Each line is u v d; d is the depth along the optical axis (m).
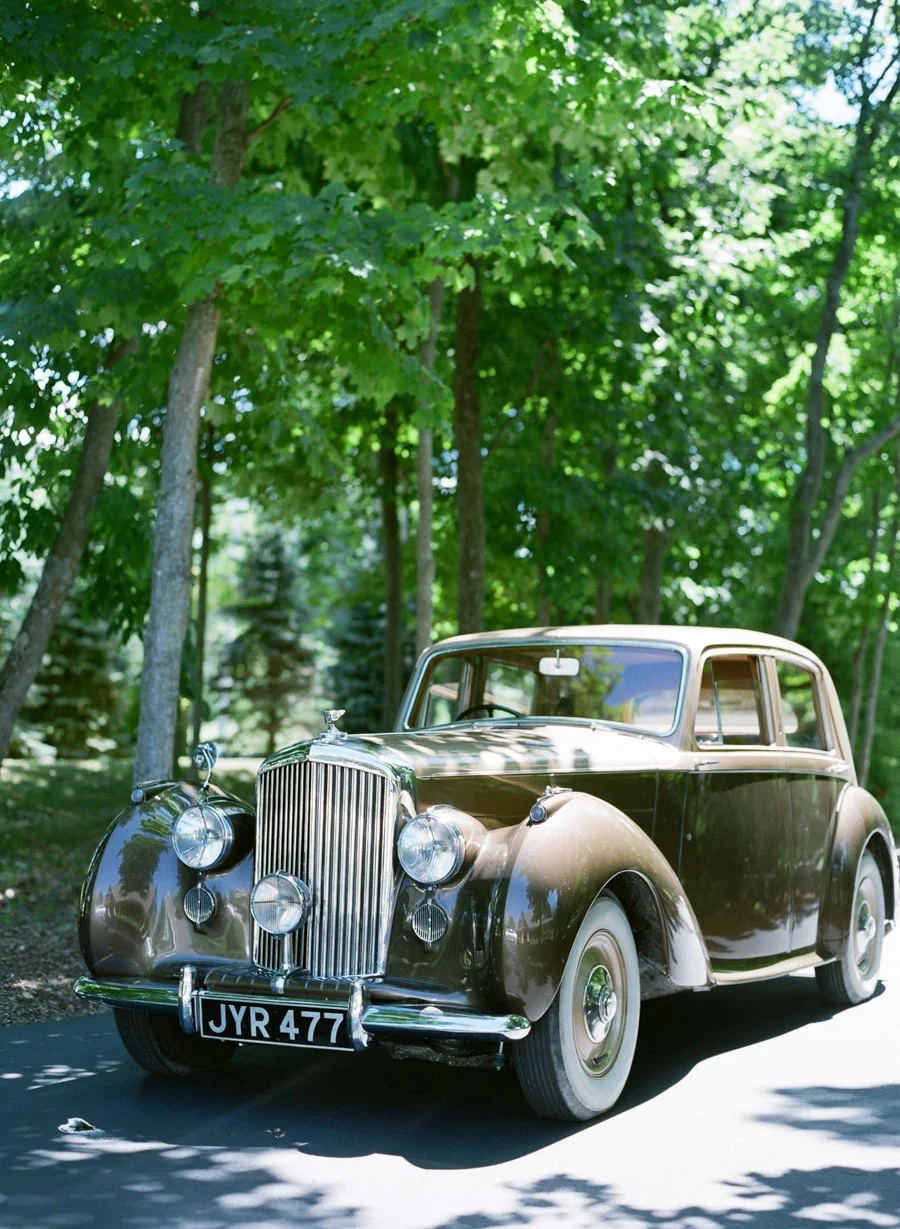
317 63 9.20
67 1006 7.18
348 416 18.94
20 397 10.88
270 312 10.26
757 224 17.42
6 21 8.99
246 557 47.91
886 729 24.38
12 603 38.38
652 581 20.86
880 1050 6.32
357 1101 5.38
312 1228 3.91
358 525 28.91
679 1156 4.63
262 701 47.25
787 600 19.78
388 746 5.20
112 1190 4.23
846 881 7.21
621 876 5.37
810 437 19.84
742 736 6.64
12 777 24.19
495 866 4.88
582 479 18.55
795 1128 4.98
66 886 11.80
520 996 4.69
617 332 16.70
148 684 9.56
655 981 5.83
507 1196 4.20
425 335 10.47
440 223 9.20
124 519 13.44
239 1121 5.06
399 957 4.93
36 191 10.83
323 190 9.01
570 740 5.93
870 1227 3.94
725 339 20.06
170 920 5.46
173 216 9.01
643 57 12.17
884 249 20.56
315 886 5.11
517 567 19.84
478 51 10.04
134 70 9.27
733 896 6.34
